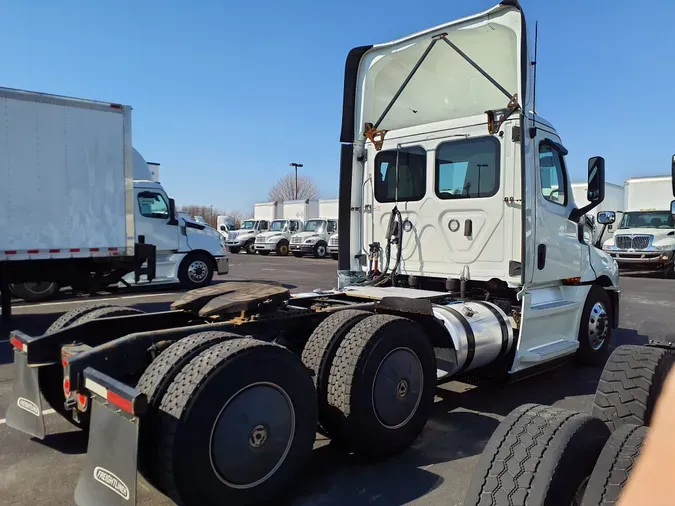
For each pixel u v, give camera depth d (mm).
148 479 2648
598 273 6066
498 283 5117
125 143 9023
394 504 3059
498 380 4824
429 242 5383
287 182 80000
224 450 2646
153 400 2611
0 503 3018
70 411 3543
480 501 2027
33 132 8102
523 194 4617
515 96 4703
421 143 5426
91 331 3707
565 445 2049
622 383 2900
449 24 4871
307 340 3877
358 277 5977
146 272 9648
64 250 8484
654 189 17734
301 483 3297
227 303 3619
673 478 833
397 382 3590
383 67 5711
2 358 6219
